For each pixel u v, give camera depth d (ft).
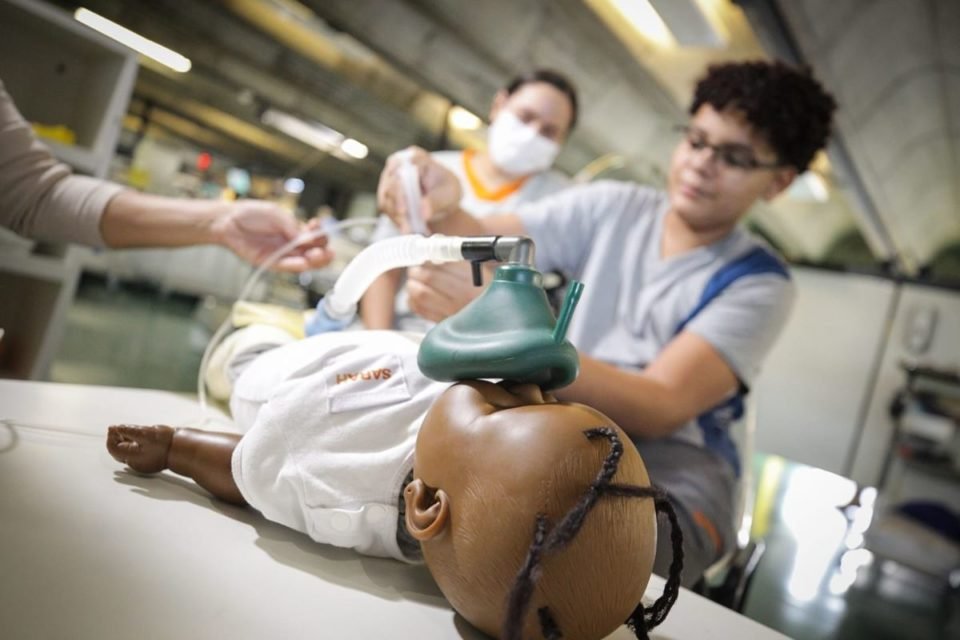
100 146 4.95
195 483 1.83
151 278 17.02
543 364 1.35
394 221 2.94
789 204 13.29
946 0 6.33
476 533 1.23
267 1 7.38
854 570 10.86
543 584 1.16
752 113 3.29
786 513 13.66
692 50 7.43
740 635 1.71
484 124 9.16
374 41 6.98
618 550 1.21
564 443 1.24
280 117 10.75
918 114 9.21
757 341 3.21
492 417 1.30
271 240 2.84
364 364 1.67
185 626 1.08
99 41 4.88
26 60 5.00
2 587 1.03
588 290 3.73
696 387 2.91
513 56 7.55
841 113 8.09
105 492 1.56
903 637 8.14
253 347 2.41
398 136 10.32
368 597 1.41
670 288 3.55
